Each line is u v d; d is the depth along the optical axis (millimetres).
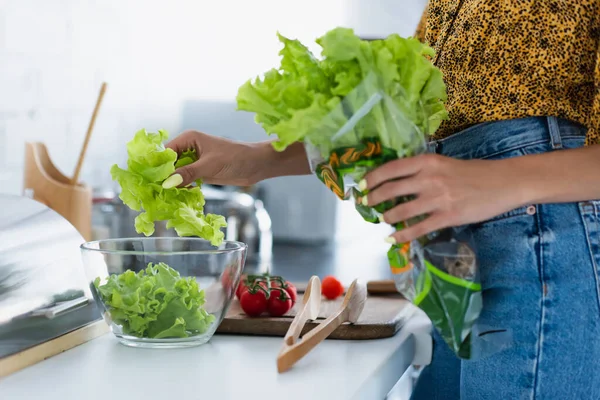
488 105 946
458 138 982
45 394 799
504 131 941
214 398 786
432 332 1180
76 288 1048
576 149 805
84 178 3154
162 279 989
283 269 3605
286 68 834
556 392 922
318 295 1116
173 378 861
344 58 766
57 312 982
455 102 979
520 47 927
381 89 767
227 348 1016
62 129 2982
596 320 930
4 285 920
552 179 771
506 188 761
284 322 1097
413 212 767
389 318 1139
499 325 926
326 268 3719
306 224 4758
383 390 950
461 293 817
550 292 905
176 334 994
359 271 3664
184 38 4164
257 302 1144
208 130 4414
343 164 802
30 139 2779
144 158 974
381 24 4395
